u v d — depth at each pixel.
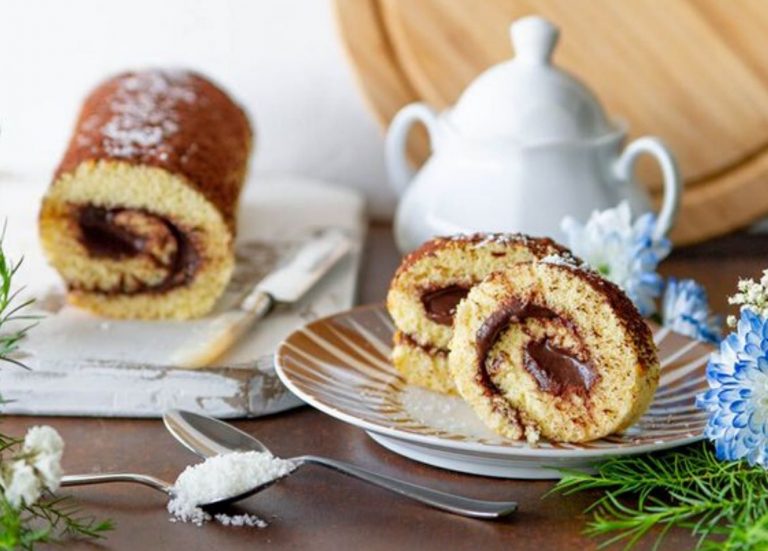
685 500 0.78
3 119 1.28
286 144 1.29
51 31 1.27
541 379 0.83
